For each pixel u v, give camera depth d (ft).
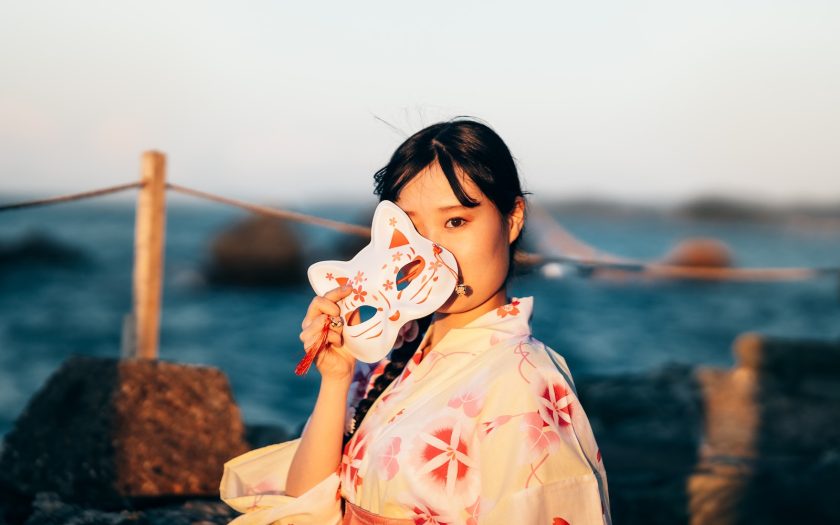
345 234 104.78
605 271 16.15
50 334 59.52
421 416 5.59
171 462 10.64
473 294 5.83
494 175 5.71
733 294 93.71
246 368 44.24
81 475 10.23
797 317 75.72
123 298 84.69
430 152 5.73
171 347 52.90
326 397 6.13
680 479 15.49
